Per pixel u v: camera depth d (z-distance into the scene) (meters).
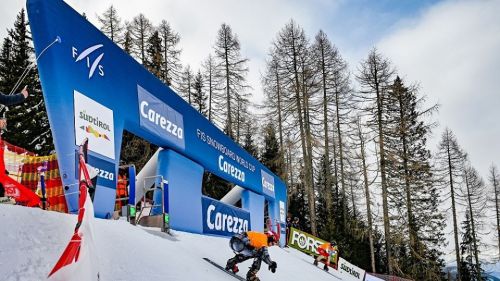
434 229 27.94
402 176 25.23
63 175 6.22
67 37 6.65
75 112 6.64
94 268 3.30
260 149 33.00
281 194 20.14
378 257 29.56
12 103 4.26
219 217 12.59
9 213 3.81
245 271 7.73
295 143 25.98
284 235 19.19
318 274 12.53
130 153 20.92
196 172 11.59
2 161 4.85
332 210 29.77
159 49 27.59
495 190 41.59
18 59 20.30
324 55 28.58
